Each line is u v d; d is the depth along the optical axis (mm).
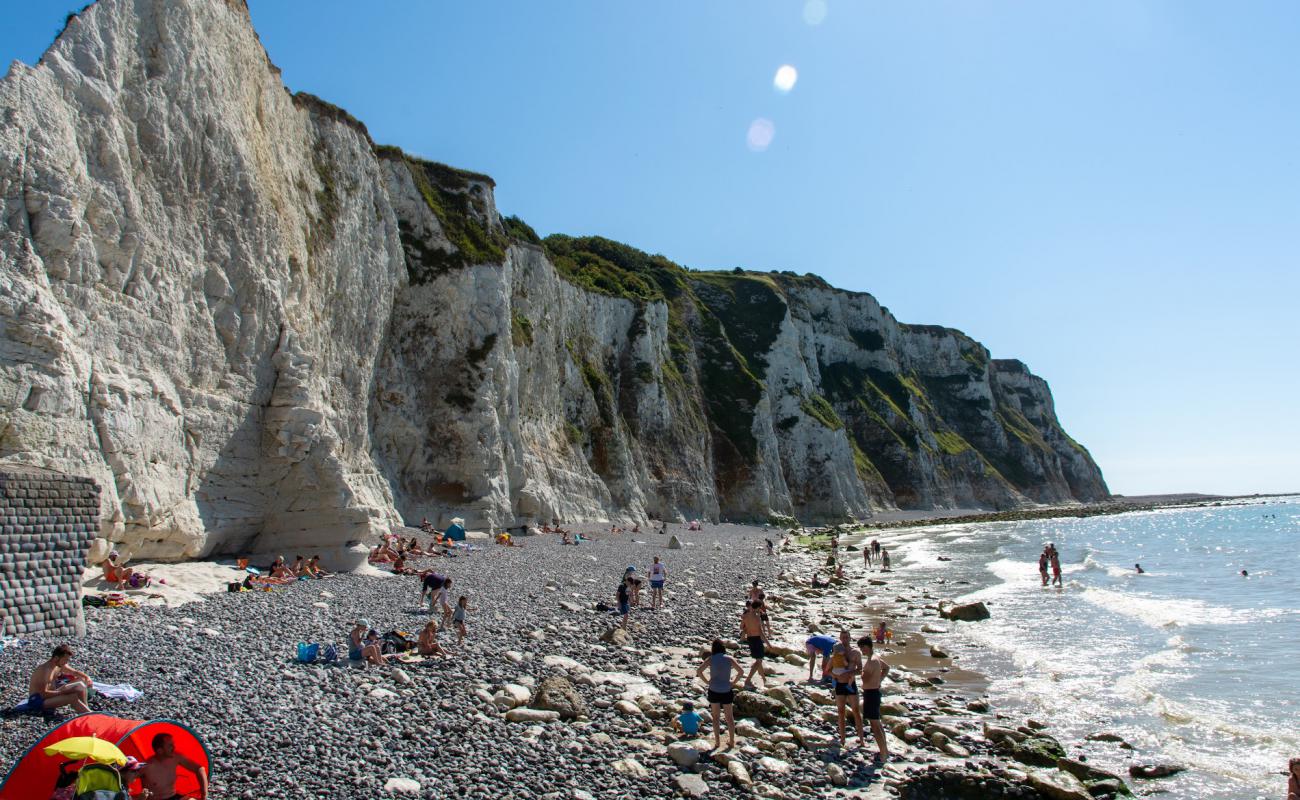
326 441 27375
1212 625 25359
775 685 15352
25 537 13789
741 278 115062
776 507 88250
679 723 12234
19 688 10680
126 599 17766
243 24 31000
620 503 64312
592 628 19828
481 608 21062
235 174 27438
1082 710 15555
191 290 24609
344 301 37500
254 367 26438
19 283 18250
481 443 44125
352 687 12578
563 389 64500
